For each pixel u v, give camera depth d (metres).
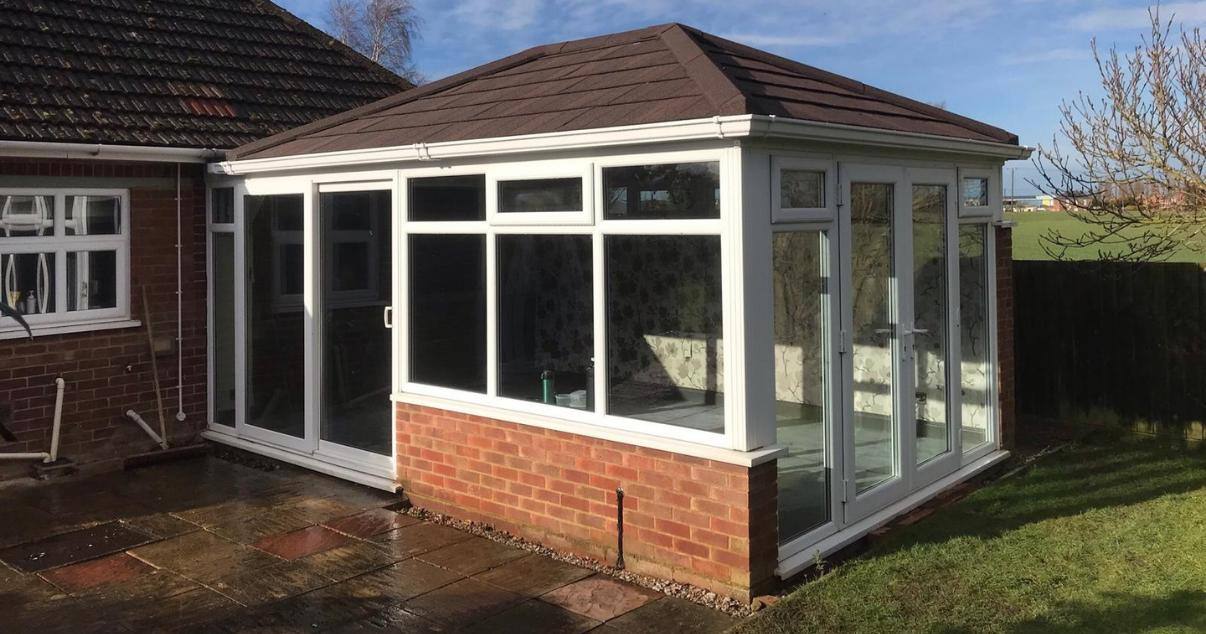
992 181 8.34
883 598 5.43
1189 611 5.24
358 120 8.81
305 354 8.45
